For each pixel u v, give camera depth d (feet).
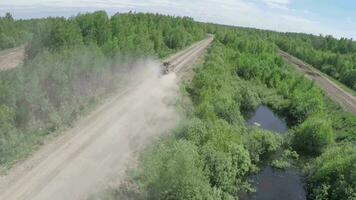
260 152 151.33
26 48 258.98
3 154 104.01
